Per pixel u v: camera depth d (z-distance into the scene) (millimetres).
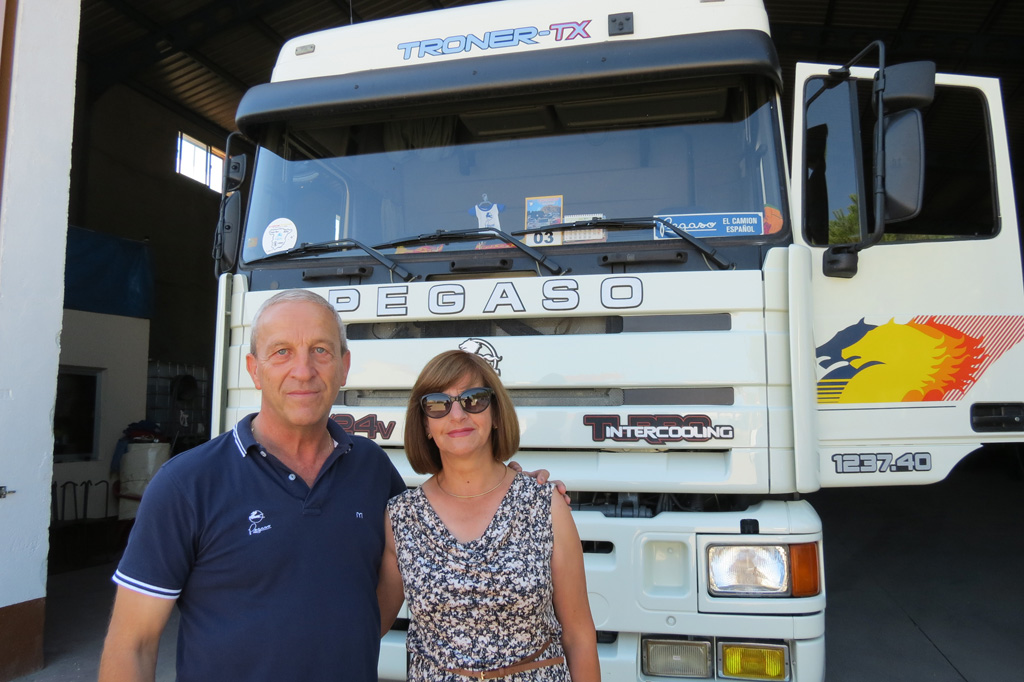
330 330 1950
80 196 10531
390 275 3320
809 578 2768
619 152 3393
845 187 3277
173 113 12484
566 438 2977
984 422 3197
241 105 3732
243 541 1733
